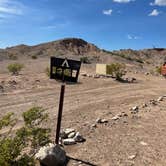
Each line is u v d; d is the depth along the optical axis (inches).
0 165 211.0
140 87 1115.9
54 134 410.9
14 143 232.2
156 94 931.3
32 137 289.3
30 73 1323.8
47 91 863.7
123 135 422.9
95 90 955.3
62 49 6983.3
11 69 1291.8
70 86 998.4
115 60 3892.7
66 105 666.2
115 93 909.8
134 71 2028.8
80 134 409.4
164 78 1631.4
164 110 626.8
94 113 582.9
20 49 6796.3
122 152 355.3
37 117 273.3
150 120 524.7
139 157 342.6
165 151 366.0
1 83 917.8
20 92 812.6
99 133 426.9
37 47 7062.0
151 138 414.9
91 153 345.7
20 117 523.8
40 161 299.0
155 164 326.3
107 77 1370.6
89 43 7613.2
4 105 631.8
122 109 635.5
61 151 317.7
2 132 419.5
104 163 321.4
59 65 346.6
